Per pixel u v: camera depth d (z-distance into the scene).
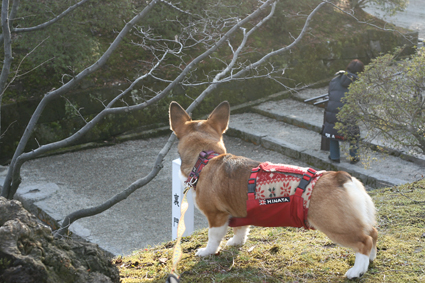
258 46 12.00
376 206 3.91
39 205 7.03
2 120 8.70
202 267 2.90
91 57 9.62
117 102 10.03
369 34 13.61
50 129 9.27
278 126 10.50
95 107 9.79
